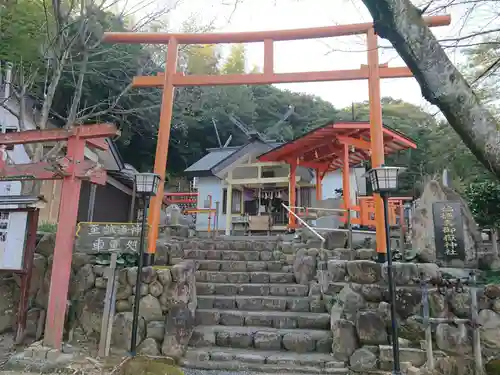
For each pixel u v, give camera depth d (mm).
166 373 3900
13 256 5121
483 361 4320
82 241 5449
